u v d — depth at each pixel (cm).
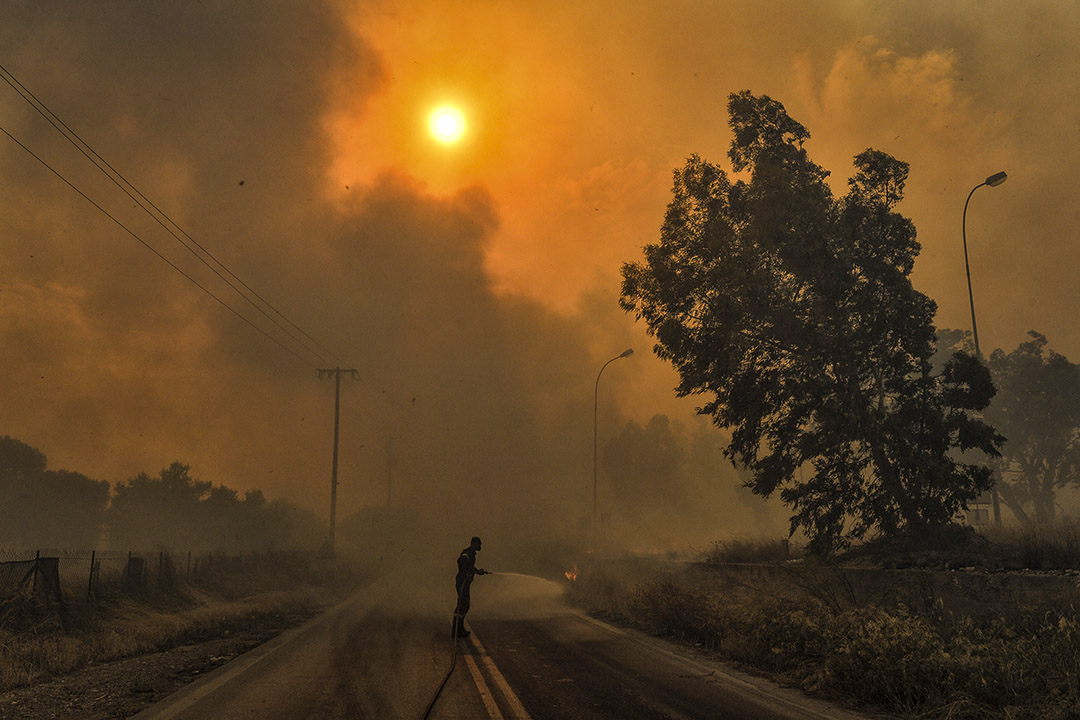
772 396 1906
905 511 1702
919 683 755
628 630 1442
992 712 663
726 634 1180
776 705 757
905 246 1900
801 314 1886
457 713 716
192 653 1203
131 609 1603
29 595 1258
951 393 1786
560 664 1018
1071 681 670
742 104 2009
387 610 1977
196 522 6706
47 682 918
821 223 1819
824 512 1827
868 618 956
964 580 1100
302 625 1653
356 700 777
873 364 1834
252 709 737
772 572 1575
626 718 698
